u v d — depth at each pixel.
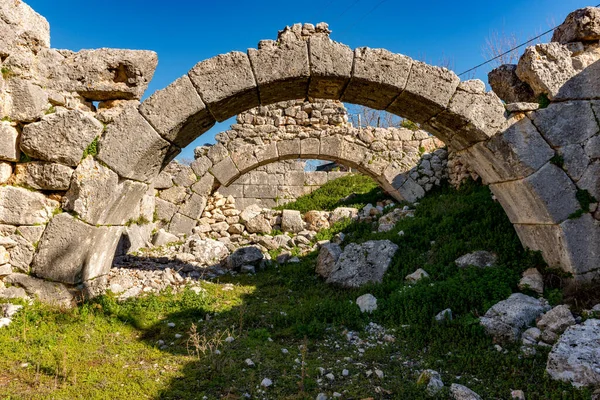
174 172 12.95
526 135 5.30
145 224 10.54
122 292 5.71
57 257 4.86
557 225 5.19
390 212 10.48
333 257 7.14
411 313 4.81
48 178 4.90
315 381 3.47
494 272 5.41
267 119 12.30
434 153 11.77
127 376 3.51
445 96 5.40
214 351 4.02
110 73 5.28
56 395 3.12
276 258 8.93
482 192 8.73
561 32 5.73
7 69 4.82
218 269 8.01
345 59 5.40
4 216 4.75
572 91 5.32
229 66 5.29
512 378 3.47
